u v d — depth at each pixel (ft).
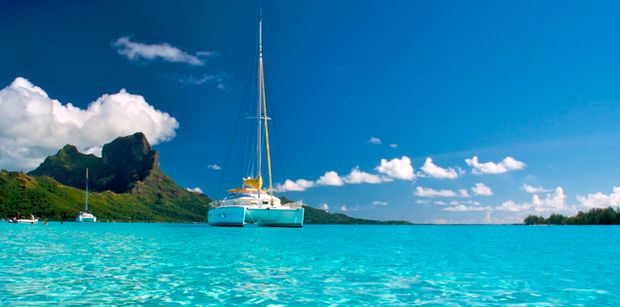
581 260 63.00
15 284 39.01
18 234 130.93
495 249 83.92
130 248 77.30
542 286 40.52
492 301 34.01
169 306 31.53
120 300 32.99
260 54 181.88
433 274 47.47
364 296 35.63
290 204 161.58
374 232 192.44
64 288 37.29
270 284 40.34
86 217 406.62
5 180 499.10
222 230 151.23
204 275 45.01
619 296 36.17
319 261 58.44
